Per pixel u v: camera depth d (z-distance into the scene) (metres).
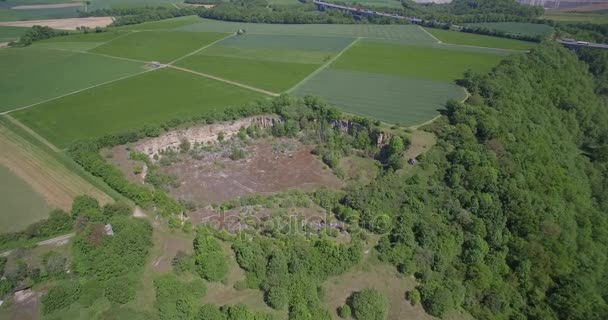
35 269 79.75
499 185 102.69
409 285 86.50
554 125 142.62
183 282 80.56
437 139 122.69
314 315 76.12
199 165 127.19
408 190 103.12
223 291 80.69
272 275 80.81
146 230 89.31
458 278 89.25
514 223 96.69
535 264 90.00
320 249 86.31
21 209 99.94
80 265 79.88
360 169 124.44
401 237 91.56
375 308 77.94
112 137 123.75
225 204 106.06
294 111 142.25
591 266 93.69
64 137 133.25
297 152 135.00
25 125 141.88
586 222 103.50
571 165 123.56
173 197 111.50
